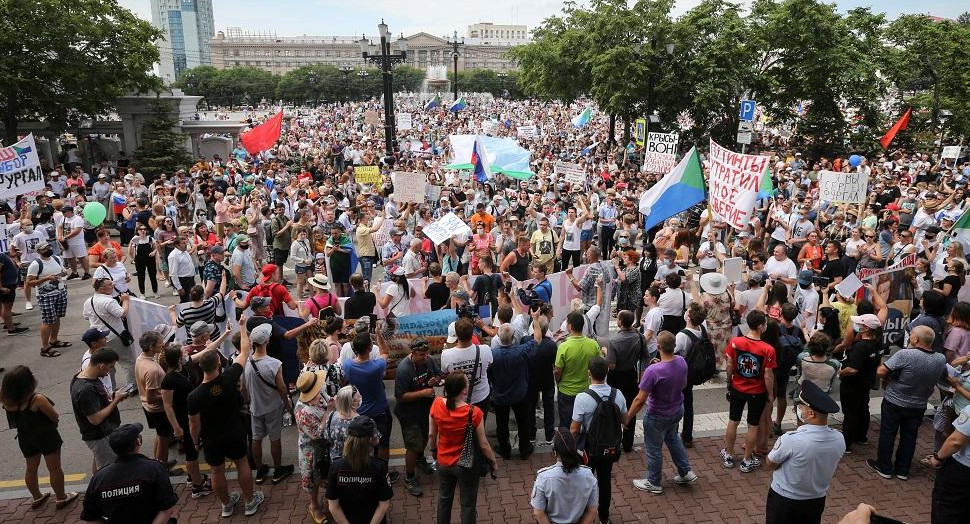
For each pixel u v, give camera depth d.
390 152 27.72
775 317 8.59
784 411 7.84
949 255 10.36
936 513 5.71
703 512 6.45
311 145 43.78
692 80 35.97
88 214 15.02
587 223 15.30
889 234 13.73
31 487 6.54
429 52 185.12
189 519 6.38
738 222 11.98
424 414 6.74
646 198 13.20
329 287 9.24
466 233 12.23
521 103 104.44
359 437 4.77
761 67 38.34
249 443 7.51
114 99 29.48
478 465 5.66
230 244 13.07
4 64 23.95
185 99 35.62
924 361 6.65
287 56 194.38
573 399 6.96
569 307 11.09
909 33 38.84
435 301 9.78
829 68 35.03
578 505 4.61
